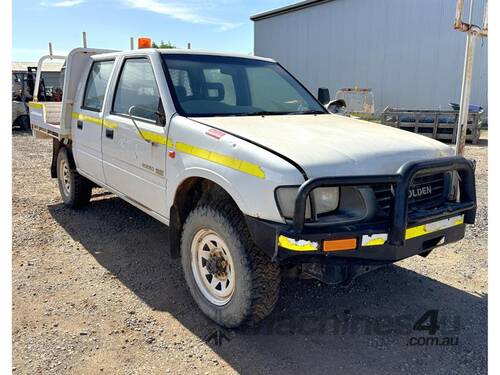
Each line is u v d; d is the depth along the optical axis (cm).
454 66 1678
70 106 549
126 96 433
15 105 1594
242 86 426
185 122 341
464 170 309
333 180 254
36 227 533
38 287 383
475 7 1459
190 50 425
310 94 469
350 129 346
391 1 1848
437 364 287
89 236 505
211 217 306
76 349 296
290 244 251
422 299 369
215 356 291
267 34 2503
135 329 321
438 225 296
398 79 1878
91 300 362
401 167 272
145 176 391
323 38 2172
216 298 327
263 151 276
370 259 268
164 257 449
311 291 381
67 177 596
